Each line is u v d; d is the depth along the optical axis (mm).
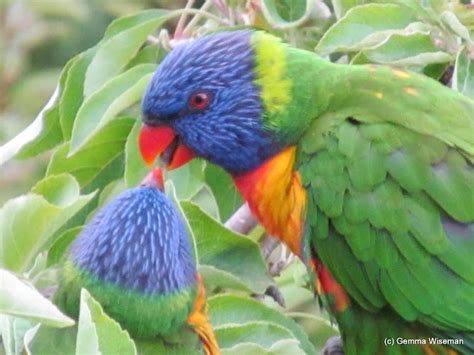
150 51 7750
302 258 7188
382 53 7266
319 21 7930
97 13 13016
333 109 7086
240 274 7012
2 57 12641
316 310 8773
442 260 6703
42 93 12531
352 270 6895
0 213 6121
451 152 6785
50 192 6574
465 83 7176
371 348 7145
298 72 7148
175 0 12391
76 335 5840
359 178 6797
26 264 6273
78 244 6117
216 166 7504
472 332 6809
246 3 7832
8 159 7156
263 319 6703
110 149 7656
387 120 6910
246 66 7148
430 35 7305
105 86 7184
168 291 5973
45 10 12555
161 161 7332
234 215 7789
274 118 7094
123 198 6172
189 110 7188
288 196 7082
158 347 6004
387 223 6742
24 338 5793
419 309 6801
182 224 6246
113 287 5922
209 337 6230
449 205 6691
